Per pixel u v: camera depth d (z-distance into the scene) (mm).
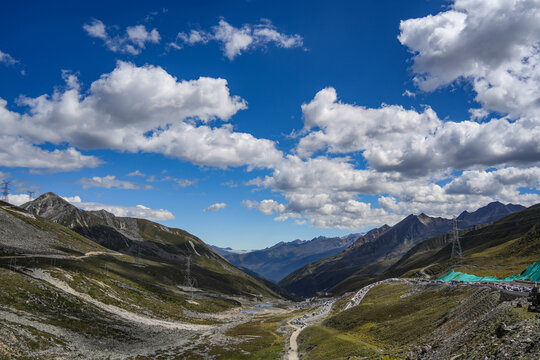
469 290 85000
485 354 35062
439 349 49656
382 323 93562
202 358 98375
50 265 159500
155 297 195750
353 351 74938
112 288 168250
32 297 108875
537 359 27688
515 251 176750
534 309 41281
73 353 80438
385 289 150250
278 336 132875
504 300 55312
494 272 138375
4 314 87188
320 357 81188
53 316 102688
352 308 124000
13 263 144875
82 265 195500
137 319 136625
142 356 92750
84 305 124875
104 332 105750
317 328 119562
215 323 176875
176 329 138375
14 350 68750
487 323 45406
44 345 78250
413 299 104438
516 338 34031
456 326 58469
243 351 107875
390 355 58938
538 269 95500
